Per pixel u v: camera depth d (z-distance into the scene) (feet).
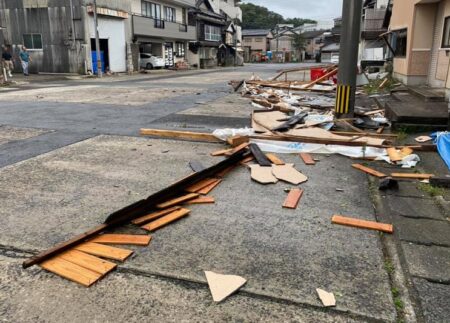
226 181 13.24
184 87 49.90
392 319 6.48
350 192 12.24
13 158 15.92
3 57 60.64
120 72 86.38
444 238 9.24
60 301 6.93
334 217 10.19
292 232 9.55
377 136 18.65
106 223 9.46
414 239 9.19
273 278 7.63
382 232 9.57
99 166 14.88
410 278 7.64
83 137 19.84
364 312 6.64
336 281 7.52
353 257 8.39
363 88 43.83
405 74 39.55
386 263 8.17
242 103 33.35
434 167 14.66
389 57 55.52
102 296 7.09
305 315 6.59
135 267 8.01
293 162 15.49
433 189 12.18
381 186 12.33
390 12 58.95
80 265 7.97
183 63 113.39
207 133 19.94
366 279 7.59
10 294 7.12
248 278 7.63
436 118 19.75
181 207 10.96
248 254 8.51
